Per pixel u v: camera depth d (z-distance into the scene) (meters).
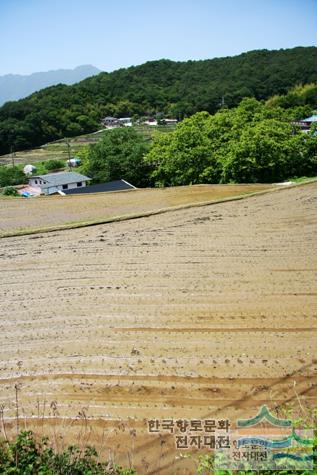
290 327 5.12
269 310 5.52
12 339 5.00
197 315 5.43
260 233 8.59
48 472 2.70
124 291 6.14
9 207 11.88
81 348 4.79
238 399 3.93
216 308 5.60
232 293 5.99
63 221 10.16
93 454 3.05
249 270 6.77
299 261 7.09
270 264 6.99
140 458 3.32
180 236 8.52
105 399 4.00
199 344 4.80
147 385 4.16
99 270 6.91
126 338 4.96
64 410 3.87
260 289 6.10
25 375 4.37
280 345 4.75
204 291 6.07
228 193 13.66
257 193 12.11
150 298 5.91
